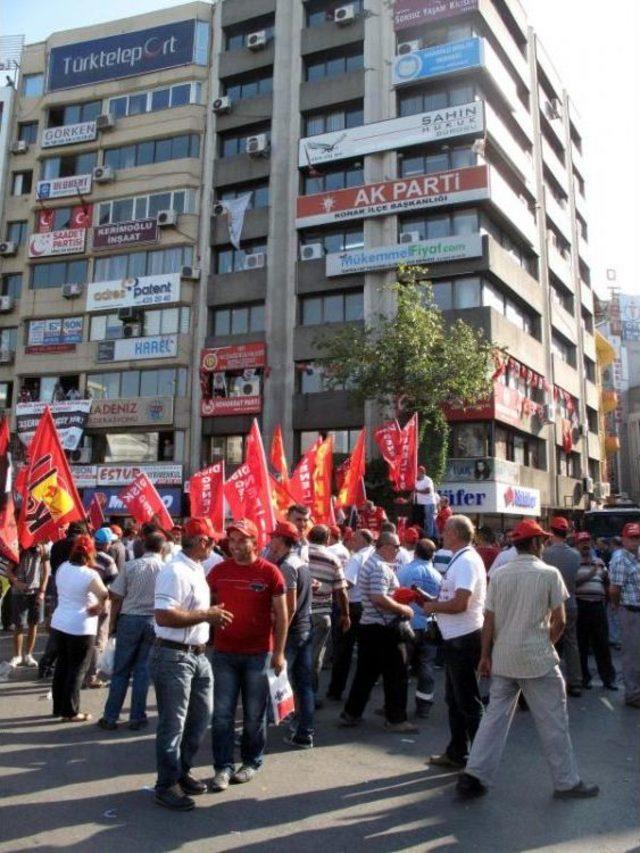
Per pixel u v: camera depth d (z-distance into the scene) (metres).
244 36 31.11
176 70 31.05
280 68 29.25
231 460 27.83
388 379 21.06
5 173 33.69
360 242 26.92
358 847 4.13
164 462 28.42
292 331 27.14
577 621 9.05
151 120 30.97
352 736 6.55
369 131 26.56
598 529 19.06
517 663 4.96
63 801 4.81
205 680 5.09
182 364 28.55
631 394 55.25
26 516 8.61
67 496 8.70
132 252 30.28
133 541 12.24
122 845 4.11
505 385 25.70
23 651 10.56
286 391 26.94
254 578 5.29
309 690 6.25
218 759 5.16
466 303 24.83
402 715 6.74
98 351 29.77
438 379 20.88
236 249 29.28
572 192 37.88
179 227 29.53
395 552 6.93
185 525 5.12
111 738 6.37
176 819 4.52
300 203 27.44
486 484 23.80
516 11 30.70
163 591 4.79
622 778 5.41
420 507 17.28
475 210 25.06
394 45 27.36
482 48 25.25
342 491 12.71
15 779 5.24
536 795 5.01
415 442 14.52
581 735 6.70
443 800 4.91
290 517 7.85
